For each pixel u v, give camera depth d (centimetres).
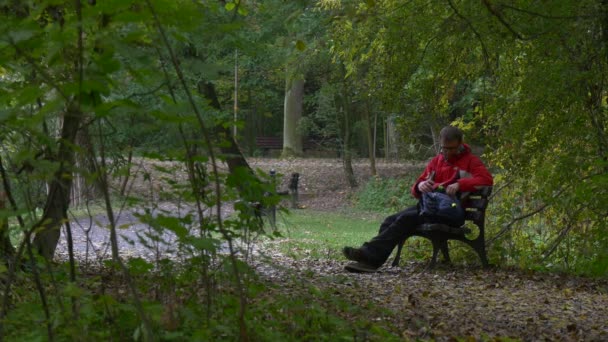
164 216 411
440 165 1066
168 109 351
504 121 1137
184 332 433
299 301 513
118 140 414
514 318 707
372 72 1116
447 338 582
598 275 931
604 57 916
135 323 420
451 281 962
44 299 384
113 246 345
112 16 338
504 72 1107
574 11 820
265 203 478
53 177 338
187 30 355
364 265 1029
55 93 348
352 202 3400
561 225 1166
